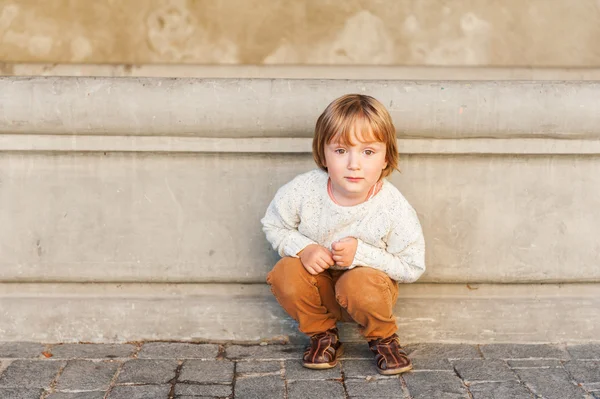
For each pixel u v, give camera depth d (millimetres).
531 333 2471
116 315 2430
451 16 2586
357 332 2432
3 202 2359
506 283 2457
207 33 2562
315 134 2092
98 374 2166
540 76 2562
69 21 2531
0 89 2262
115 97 2271
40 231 2381
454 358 2326
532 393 2068
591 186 2385
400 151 2322
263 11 2561
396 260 2127
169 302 2434
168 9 2545
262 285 2457
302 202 2146
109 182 2357
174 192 2369
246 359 2301
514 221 2395
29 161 2342
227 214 2385
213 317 2443
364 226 2123
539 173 2369
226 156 2348
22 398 1993
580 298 2463
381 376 2172
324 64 2578
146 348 2383
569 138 2326
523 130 2303
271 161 2355
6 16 2518
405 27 2586
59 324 2428
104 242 2391
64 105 2268
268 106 2275
